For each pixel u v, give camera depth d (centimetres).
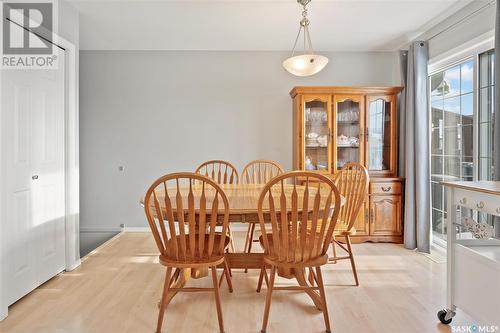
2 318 211
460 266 198
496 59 242
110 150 446
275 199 230
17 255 237
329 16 336
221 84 447
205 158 448
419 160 359
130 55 443
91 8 317
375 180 393
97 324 206
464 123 327
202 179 186
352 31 377
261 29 371
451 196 206
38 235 261
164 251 204
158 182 188
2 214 219
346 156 411
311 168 410
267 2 307
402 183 396
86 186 448
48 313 221
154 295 248
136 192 449
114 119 445
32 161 254
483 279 178
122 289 260
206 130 448
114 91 444
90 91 444
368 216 395
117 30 374
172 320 212
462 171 330
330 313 220
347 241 268
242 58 446
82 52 442
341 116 410
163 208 206
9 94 229
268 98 448
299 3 301
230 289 254
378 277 284
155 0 304
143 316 216
